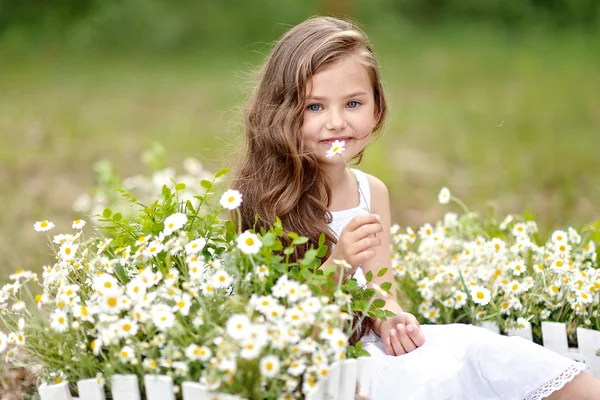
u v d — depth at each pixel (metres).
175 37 15.34
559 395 2.26
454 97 10.37
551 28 15.79
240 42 15.45
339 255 2.33
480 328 2.44
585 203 5.47
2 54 14.38
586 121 8.42
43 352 2.21
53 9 15.66
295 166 2.61
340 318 2.02
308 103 2.58
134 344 2.04
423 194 6.07
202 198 2.40
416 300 3.10
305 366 1.95
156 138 8.30
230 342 1.88
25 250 4.50
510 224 3.32
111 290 2.06
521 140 7.78
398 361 2.35
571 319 2.75
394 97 10.56
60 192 6.19
